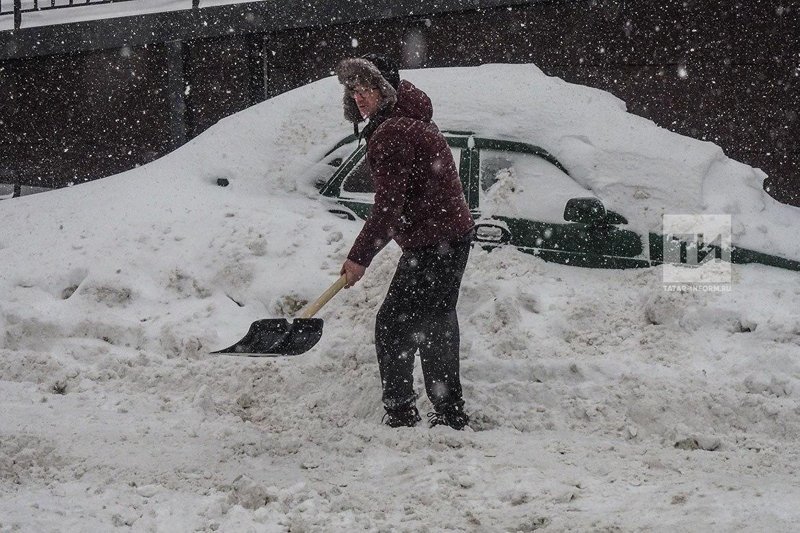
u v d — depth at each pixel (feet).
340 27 44.68
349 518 14.49
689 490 15.16
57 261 26.99
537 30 41.32
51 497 15.31
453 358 19.52
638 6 39.63
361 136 19.74
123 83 49.26
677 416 19.39
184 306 25.23
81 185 31.78
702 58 38.86
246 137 31.19
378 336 19.34
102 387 22.34
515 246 26.12
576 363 21.12
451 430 18.85
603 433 19.27
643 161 27.02
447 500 15.35
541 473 16.52
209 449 18.26
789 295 23.27
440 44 42.98
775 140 38.11
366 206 27.96
